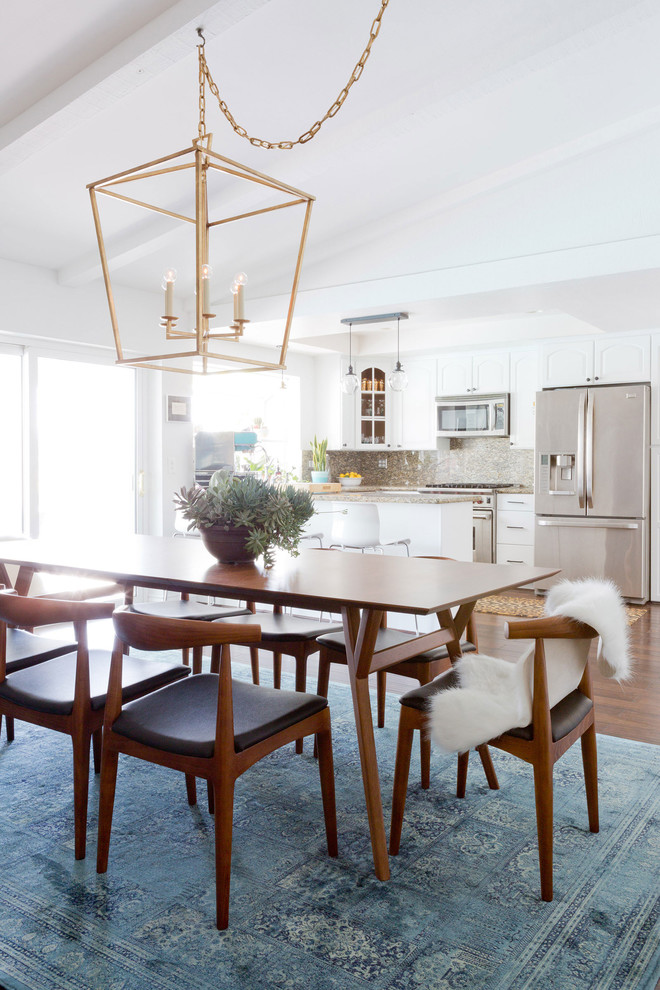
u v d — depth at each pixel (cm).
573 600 206
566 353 694
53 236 452
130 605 357
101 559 285
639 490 645
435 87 332
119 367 579
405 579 242
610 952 179
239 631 186
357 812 255
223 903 186
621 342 666
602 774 285
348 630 213
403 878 212
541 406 682
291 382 791
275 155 395
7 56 295
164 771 292
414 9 292
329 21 294
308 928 188
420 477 857
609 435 655
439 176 441
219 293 586
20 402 519
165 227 446
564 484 679
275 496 270
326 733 221
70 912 194
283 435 791
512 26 305
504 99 364
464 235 471
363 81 336
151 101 334
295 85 334
